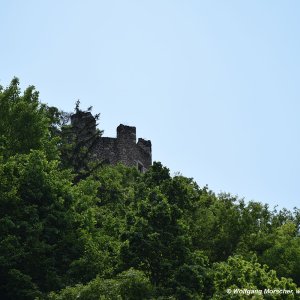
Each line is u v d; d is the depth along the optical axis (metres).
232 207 53.78
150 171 43.56
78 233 37.00
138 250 33.56
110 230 41.75
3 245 32.62
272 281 40.25
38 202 36.72
